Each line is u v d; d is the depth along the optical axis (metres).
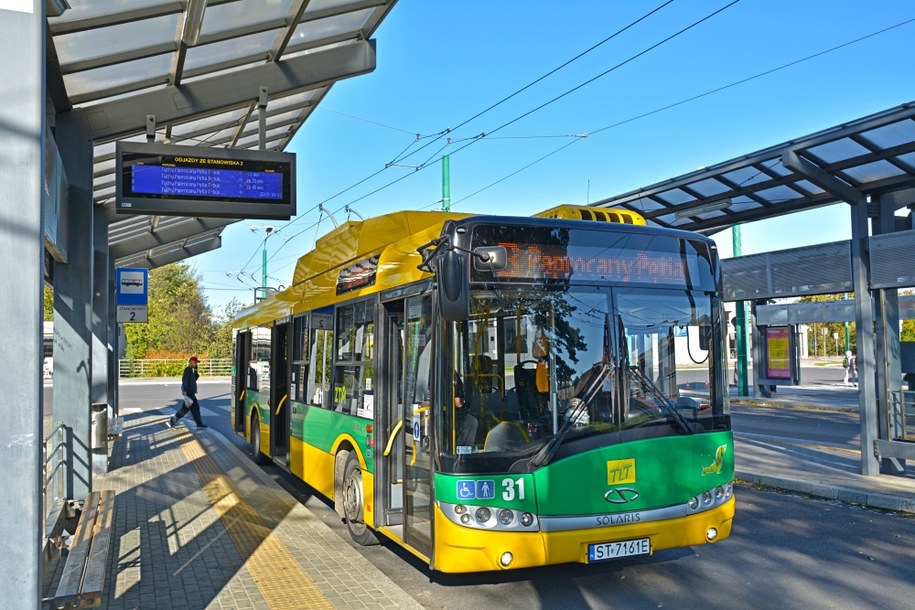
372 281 7.32
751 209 12.91
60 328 8.80
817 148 10.07
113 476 11.42
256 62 8.80
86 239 8.80
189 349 64.56
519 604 5.77
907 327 41.28
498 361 5.47
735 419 20.27
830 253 12.43
